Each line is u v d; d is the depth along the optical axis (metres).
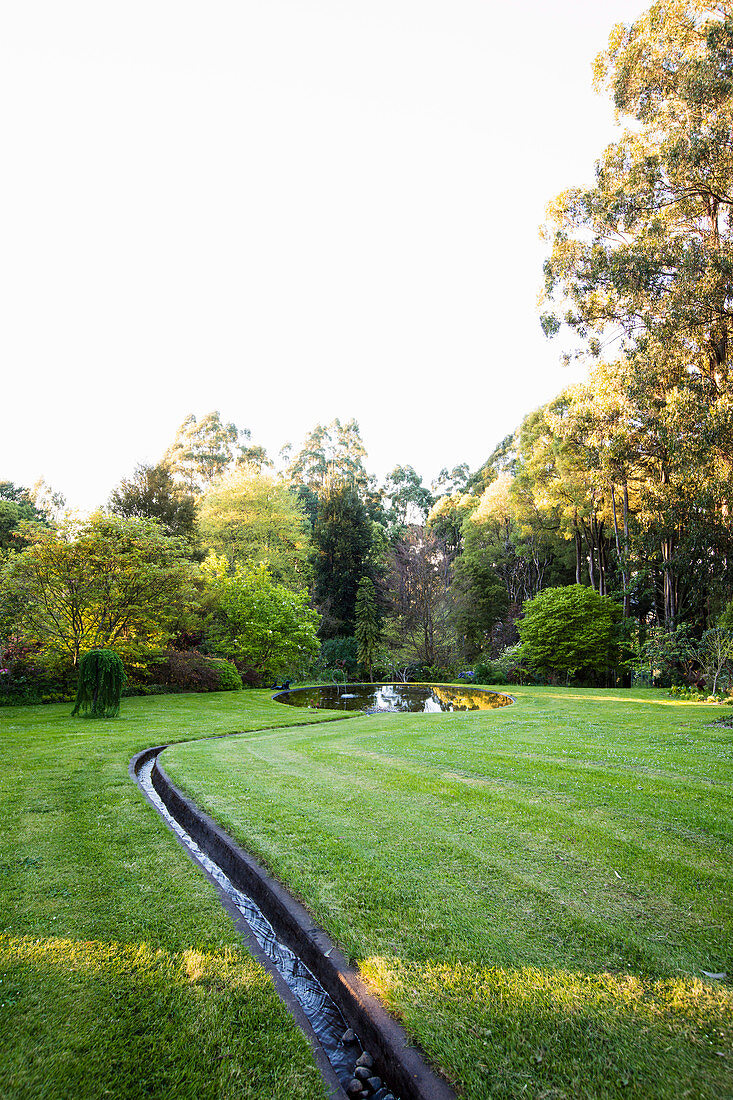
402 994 2.17
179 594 15.45
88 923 2.75
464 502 38.97
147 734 8.83
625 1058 1.83
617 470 19.00
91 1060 1.87
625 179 15.46
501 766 5.81
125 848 3.74
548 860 3.38
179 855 3.63
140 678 15.79
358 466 56.81
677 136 13.92
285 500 33.66
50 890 3.10
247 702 14.77
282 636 20.28
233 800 4.71
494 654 27.72
